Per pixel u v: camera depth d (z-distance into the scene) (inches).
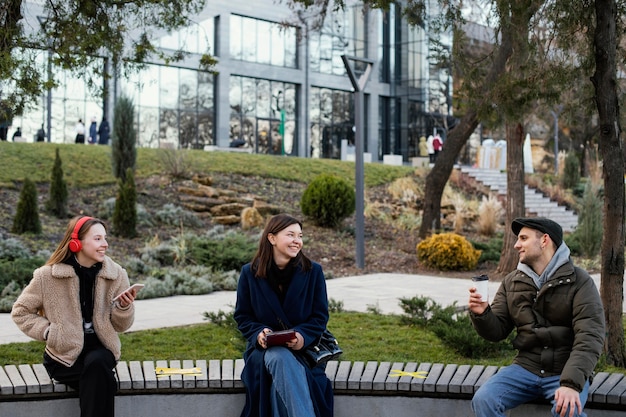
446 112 1696.6
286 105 1699.1
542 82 328.5
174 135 1504.7
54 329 186.7
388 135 1822.1
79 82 1339.8
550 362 179.0
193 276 545.6
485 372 210.4
